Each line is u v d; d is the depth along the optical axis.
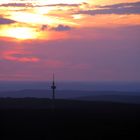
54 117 85.81
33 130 70.38
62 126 74.94
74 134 67.50
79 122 79.88
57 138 64.25
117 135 66.75
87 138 64.31
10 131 69.19
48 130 70.56
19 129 71.12
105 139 63.72
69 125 76.06
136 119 86.06
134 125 77.31
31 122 78.56
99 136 65.88
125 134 67.81
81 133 68.25
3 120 80.06
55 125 75.81
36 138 64.06
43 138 64.12
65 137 64.94
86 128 73.12
